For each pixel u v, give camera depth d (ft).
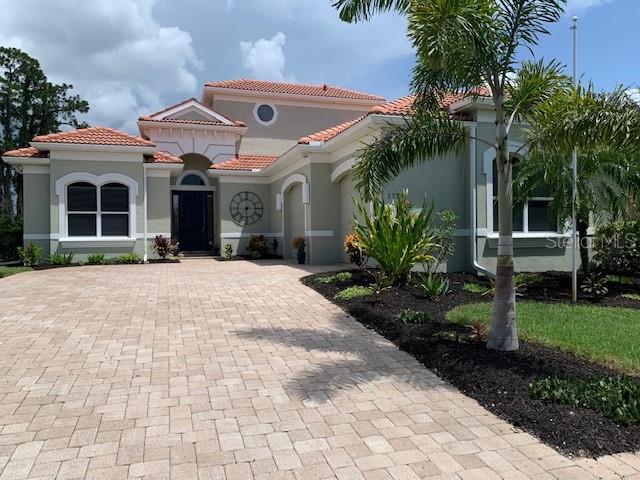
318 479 12.08
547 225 47.93
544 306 31.94
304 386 18.13
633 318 28.32
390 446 13.70
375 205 34.99
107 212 59.26
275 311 30.09
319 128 84.58
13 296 34.55
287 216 65.41
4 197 102.42
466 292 35.55
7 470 12.34
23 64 102.32
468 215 44.19
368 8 23.04
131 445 13.69
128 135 61.46
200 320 27.89
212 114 75.00
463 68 22.39
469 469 12.50
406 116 31.99
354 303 31.09
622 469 12.45
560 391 16.31
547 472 12.35
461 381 18.31
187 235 75.20
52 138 57.31
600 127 19.80
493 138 44.34
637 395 15.80
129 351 22.18
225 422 15.15
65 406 16.26
